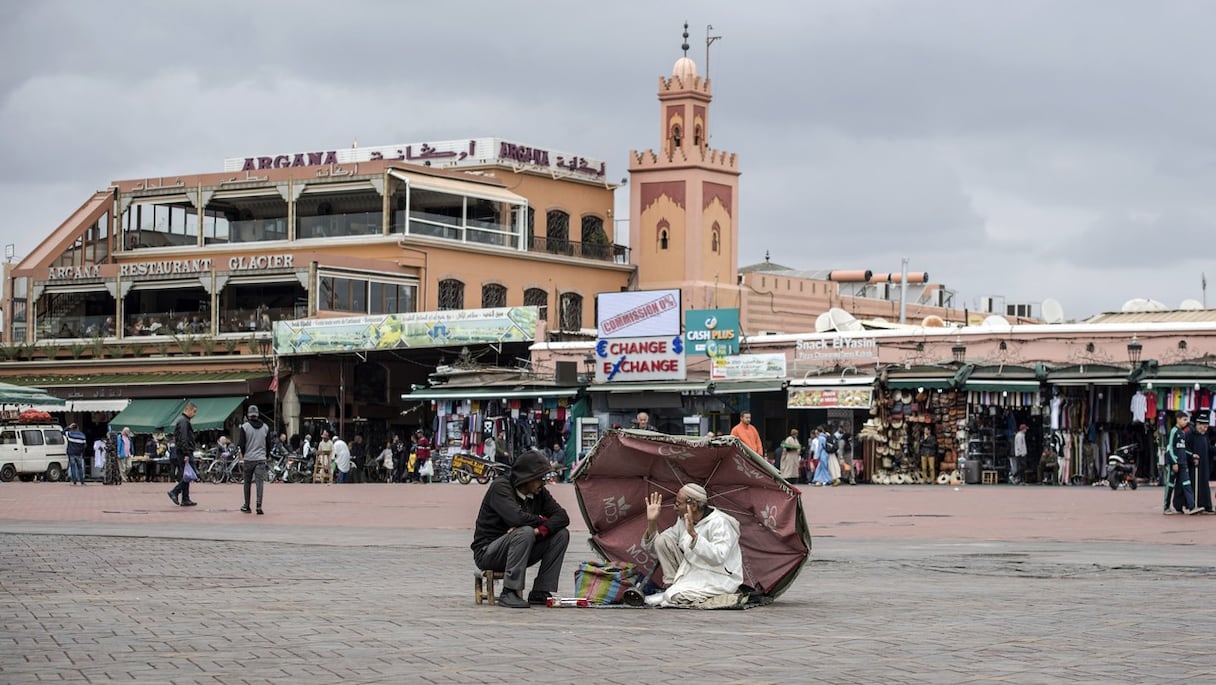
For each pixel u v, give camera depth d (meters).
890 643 10.62
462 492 42.66
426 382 67.75
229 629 11.34
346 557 19.02
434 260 72.12
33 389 57.28
